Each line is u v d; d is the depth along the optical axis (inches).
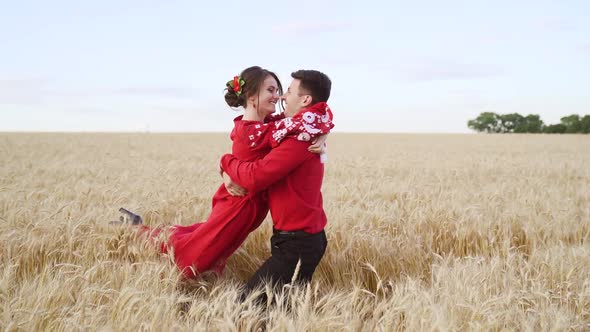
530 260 138.8
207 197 229.9
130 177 342.6
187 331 91.3
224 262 134.6
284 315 92.0
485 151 956.6
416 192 263.1
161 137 1739.7
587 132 3420.3
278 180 112.7
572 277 122.6
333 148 1070.4
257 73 113.6
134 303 93.5
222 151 839.7
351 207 206.5
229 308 93.1
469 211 208.7
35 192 229.0
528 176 421.1
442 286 112.0
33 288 103.6
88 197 220.2
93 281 110.8
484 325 92.0
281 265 115.5
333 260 144.9
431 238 169.3
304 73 112.0
